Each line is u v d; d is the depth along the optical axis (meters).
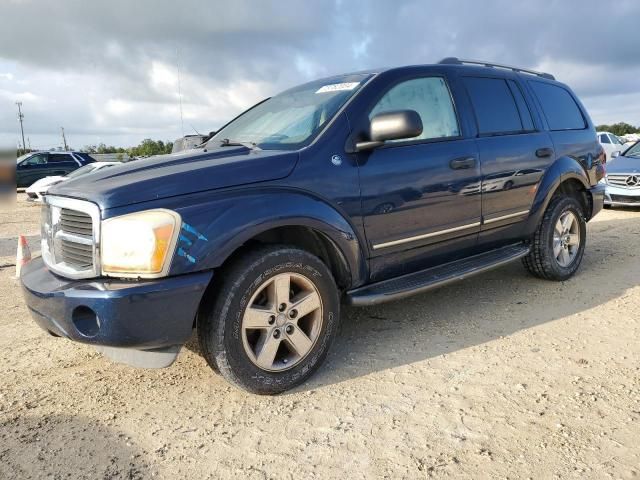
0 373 3.52
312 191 3.18
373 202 3.45
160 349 2.85
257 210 2.91
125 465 2.48
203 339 2.94
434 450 2.49
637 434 2.54
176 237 2.68
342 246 3.30
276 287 3.01
